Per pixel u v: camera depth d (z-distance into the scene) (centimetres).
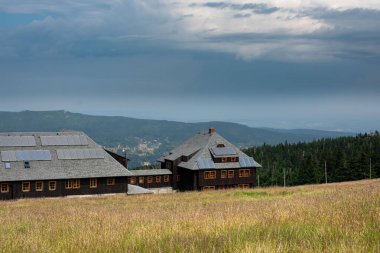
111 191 7350
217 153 8975
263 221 1462
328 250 941
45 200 5444
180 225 1507
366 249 919
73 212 2775
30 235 1417
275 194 4975
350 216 1365
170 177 9425
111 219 1944
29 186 6894
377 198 1875
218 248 1033
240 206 2506
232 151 9125
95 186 7256
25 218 2344
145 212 2511
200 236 1248
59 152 7412
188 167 8875
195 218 1716
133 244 1141
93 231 1408
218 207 2675
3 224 2020
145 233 1333
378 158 11888
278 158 16588
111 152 8512
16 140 7412
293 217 1488
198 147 9388
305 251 948
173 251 1035
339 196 2367
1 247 1157
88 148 7681
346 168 11981
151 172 9294
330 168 12600
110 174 7319
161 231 1379
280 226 1318
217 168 8881
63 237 1302
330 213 1481
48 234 1444
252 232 1255
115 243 1150
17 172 6881
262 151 18125
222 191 6069
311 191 4878
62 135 7819
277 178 13000
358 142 17388
